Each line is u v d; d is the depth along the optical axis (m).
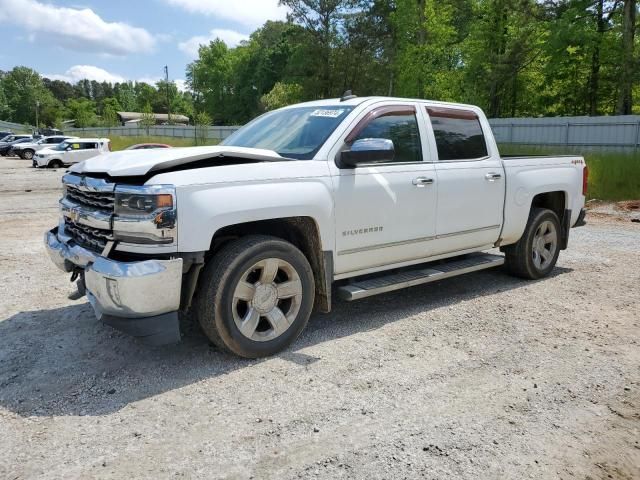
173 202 3.62
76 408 3.44
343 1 48.41
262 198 3.98
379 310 5.38
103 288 3.67
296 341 4.54
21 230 9.88
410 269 5.41
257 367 4.03
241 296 4.00
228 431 3.17
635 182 14.30
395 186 4.84
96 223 3.84
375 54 49.09
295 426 3.23
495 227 5.86
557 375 3.94
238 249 3.96
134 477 2.75
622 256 7.87
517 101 40.59
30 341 4.52
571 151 20.56
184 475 2.76
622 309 5.44
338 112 4.87
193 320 4.98
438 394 3.63
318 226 4.33
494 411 3.42
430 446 3.03
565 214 6.79
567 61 30.16
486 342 4.55
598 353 4.35
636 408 3.49
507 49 34.75
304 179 4.26
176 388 3.70
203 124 49.81
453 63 42.28
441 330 4.82
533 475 2.78
